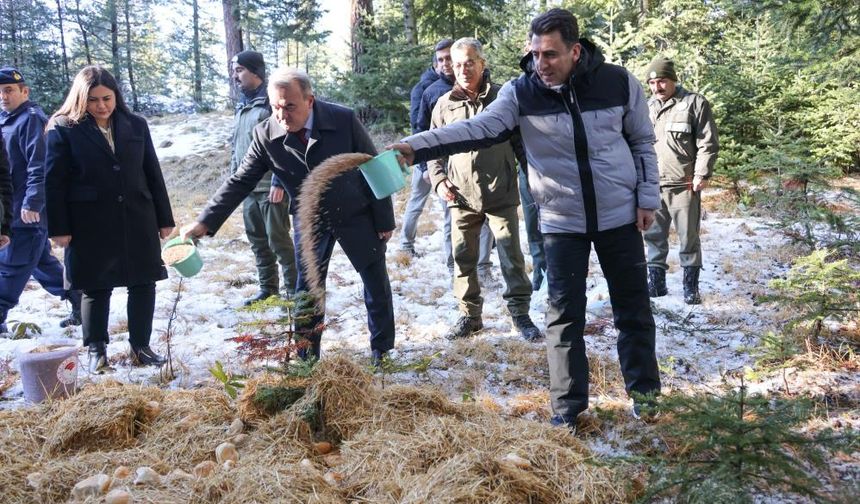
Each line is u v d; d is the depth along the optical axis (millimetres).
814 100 9938
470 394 3662
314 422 2990
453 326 4875
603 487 2463
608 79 3076
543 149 3117
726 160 9219
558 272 3211
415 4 16812
